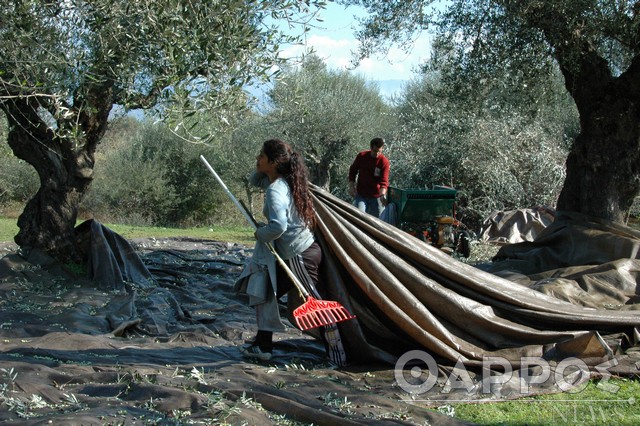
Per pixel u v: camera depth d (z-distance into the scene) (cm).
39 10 564
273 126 2127
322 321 523
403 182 2002
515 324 575
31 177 2373
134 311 752
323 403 441
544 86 1025
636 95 970
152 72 602
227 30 558
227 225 2506
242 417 381
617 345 580
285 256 535
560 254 948
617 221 1007
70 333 620
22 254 891
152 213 2416
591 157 1008
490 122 1870
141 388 421
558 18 886
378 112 2523
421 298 558
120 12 554
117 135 2533
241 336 687
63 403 402
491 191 1855
